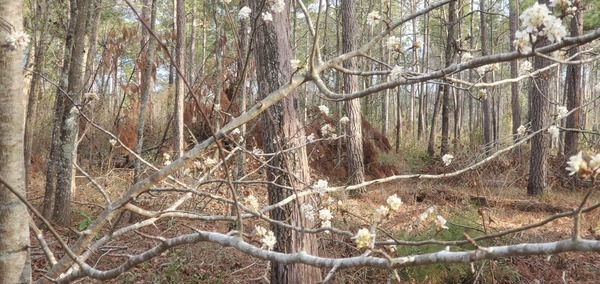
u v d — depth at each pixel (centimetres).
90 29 677
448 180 861
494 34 2280
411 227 491
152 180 215
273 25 369
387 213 171
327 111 378
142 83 1040
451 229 461
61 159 590
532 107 1000
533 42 162
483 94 267
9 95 190
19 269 194
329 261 156
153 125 1155
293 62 219
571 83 1136
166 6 1608
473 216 529
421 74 207
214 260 479
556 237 562
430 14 1859
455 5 1186
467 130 2469
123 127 1001
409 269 445
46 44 762
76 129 600
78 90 593
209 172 276
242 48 624
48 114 1128
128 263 202
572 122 1117
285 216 358
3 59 188
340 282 421
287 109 366
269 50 369
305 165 372
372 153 1218
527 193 980
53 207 616
